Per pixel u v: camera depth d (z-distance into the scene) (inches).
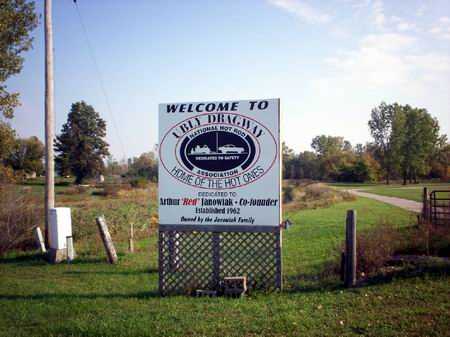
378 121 3710.6
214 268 323.0
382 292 287.1
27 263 497.0
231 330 235.5
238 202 318.7
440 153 3870.6
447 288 284.2
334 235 607.8
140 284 368.2
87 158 3142.2
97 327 245.6
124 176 3481.8
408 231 450.6
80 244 599.8
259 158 315.3
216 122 323.3
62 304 305.1
